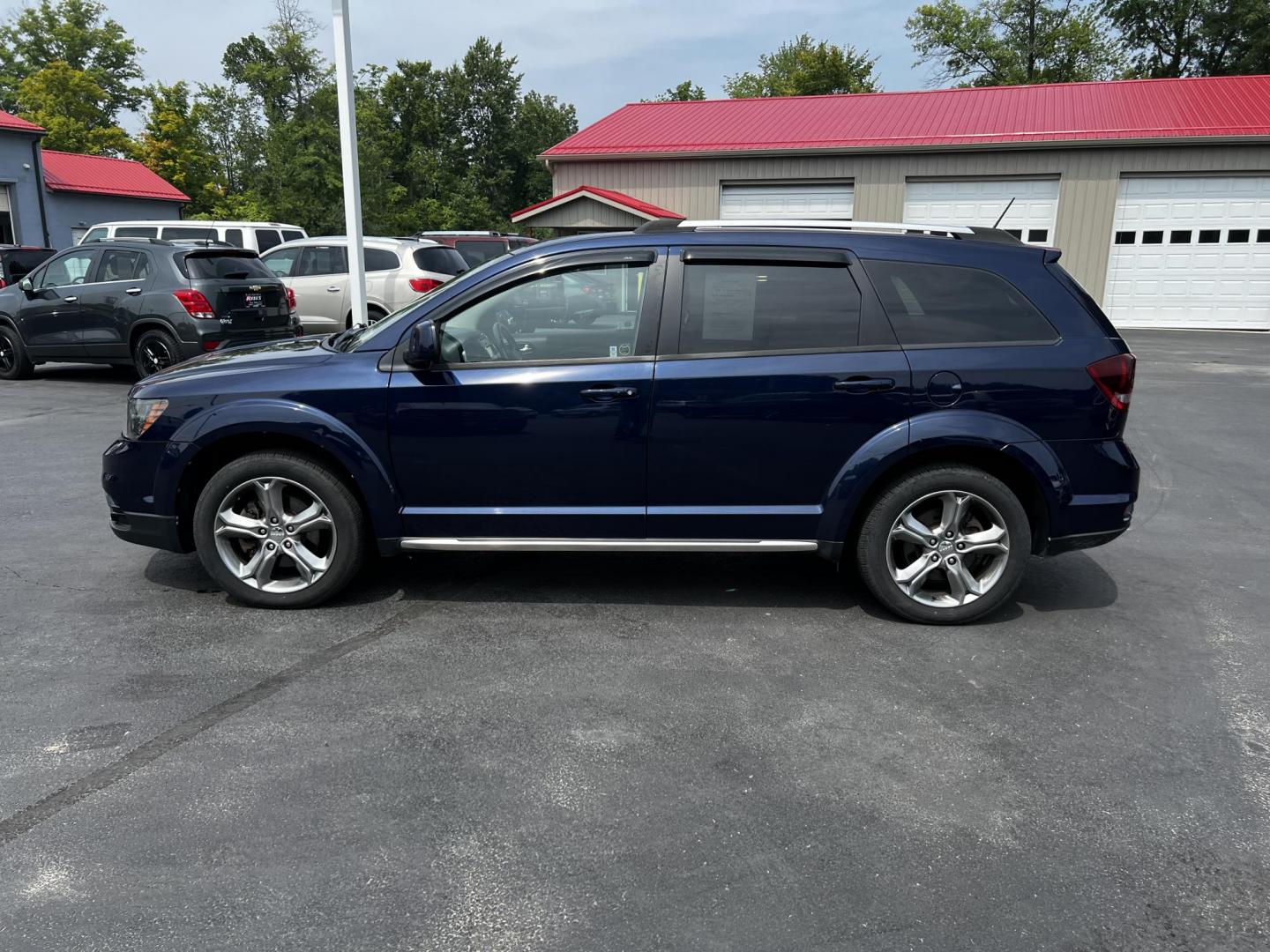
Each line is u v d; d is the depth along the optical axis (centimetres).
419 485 417
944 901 234
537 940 219
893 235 415
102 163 3303
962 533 414
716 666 375
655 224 426
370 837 259
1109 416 402
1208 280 1906
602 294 410
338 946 217
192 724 322
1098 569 504
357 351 420
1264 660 384
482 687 354
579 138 2338
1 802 274
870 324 404
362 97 4178
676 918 227
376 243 1301
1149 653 390
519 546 420
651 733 319
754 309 406
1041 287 408
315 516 425
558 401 403
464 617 426
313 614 428
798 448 404
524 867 246
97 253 1111
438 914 228
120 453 428
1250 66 3331
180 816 268
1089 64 4172
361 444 410
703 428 402
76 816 267
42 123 4488
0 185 2675
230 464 420
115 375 1267
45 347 1146
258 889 237
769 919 227
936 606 417
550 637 403
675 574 489
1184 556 526
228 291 1077
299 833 261
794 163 2102
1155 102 2080
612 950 216
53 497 637
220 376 423
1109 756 305
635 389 401
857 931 223
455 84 7225
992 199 2005
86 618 421
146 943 217
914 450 399
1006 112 2148
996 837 261
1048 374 398
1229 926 226
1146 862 251
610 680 361
